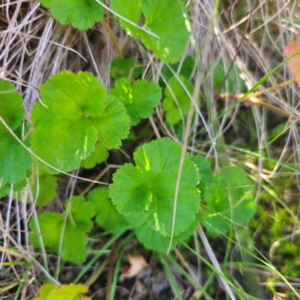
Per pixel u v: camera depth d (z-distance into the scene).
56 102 0.15
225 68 0.20
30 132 0.15
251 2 0.20
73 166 0.15
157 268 0.19
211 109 0.20
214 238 0.20
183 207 0.15
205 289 0.18
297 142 0.20
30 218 0.19
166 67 0.20
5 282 0.18
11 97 0.15
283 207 0.20
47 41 0.18
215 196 0.18
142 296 0.18
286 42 0.20
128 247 0.20
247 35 0.20
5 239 0.17
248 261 0.18
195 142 0.21
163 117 0.21
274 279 0.18
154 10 0.16
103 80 0.20
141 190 0.15
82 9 0.16
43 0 0.16
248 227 0.19
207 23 0.19
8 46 0.18
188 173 0.15
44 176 0.19
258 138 0.20
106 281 0.19
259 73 0.21
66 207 0.19
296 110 0.20
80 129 0.15
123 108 0.15
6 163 0.15
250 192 0.20
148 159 0.15
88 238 0.19
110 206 0.19
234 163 0.21
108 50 0.20
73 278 0.19
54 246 0.18
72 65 0.20
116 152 0.21
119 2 0.16
